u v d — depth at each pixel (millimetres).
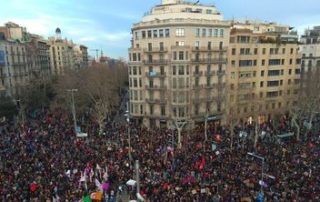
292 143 51688
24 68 109062
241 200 29469
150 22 73938
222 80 76688
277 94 87312
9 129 64125
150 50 74875
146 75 75125
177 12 73688
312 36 115688
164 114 74188
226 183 33188
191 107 72375
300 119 67062
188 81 70812
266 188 32219
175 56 69812
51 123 68062
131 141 50594
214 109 75750
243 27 90562
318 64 103750
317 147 48625
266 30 98312
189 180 34094
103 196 32812
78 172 36344
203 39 73250
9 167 37844
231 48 77312
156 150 45906
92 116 75938
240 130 62688
